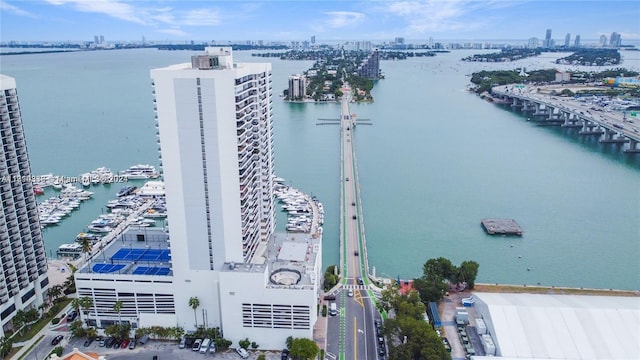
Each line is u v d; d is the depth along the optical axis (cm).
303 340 15512
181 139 15175
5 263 16950
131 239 19550
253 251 17838
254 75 16900
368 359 15800
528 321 15862
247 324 16362
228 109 14812
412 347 15012
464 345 16212
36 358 15912
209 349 16162
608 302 17125
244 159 15875
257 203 18288
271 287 15888
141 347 16450
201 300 16712
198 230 16000
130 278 16575
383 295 18125
